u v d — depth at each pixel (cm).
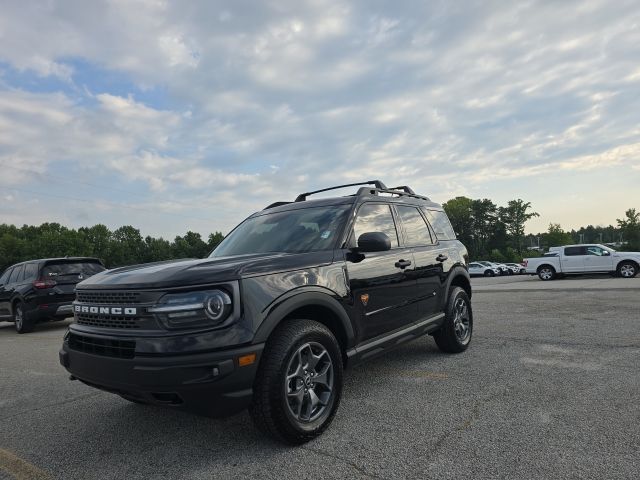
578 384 401
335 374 335
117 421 378
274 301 303
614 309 826
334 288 353
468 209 10650
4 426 383
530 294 1223
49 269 1031
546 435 301
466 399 379
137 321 291
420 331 470
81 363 315
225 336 277
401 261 446
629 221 6362
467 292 601
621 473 249
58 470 293
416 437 310
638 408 339
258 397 292
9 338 970
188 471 280
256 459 290
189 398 270
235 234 470
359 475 262
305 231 407
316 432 314
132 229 10512
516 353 529
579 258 2050
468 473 258
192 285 282
